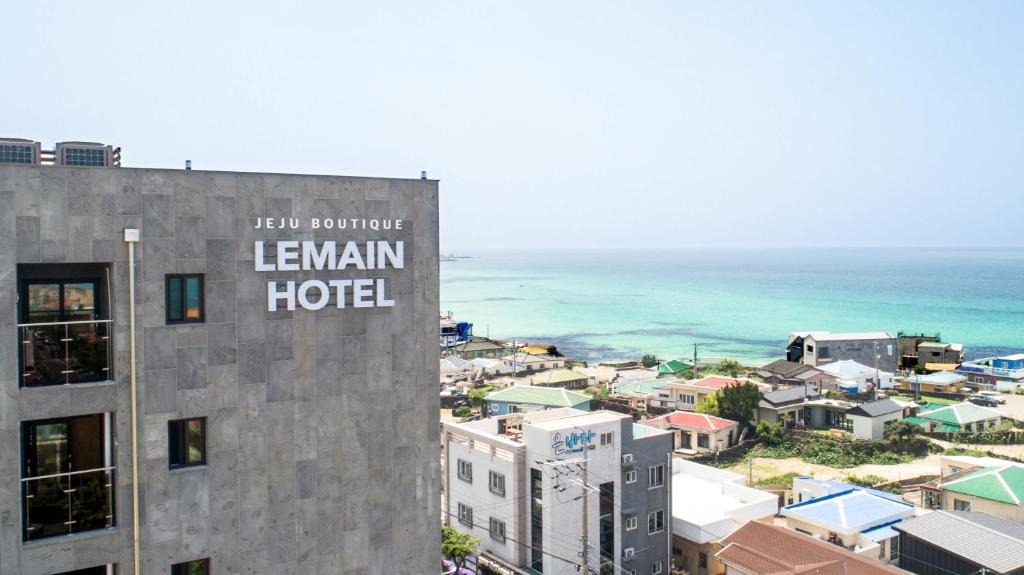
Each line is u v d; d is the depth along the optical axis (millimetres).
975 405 110188
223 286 19750
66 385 18156
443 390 126875
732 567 45031
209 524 19828
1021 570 43938
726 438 95750
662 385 118250
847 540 53312
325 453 21281
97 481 18766
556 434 47906
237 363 20000
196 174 19359
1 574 17453
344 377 21469
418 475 22719
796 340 144750
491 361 151250
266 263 20250
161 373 19094
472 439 53469
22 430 18156
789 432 99250
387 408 22141
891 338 145375
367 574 22016
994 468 64875
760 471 85812
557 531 47406
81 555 18328
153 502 19125
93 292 19156
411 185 22344
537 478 48469
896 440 93625
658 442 53031
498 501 50719
